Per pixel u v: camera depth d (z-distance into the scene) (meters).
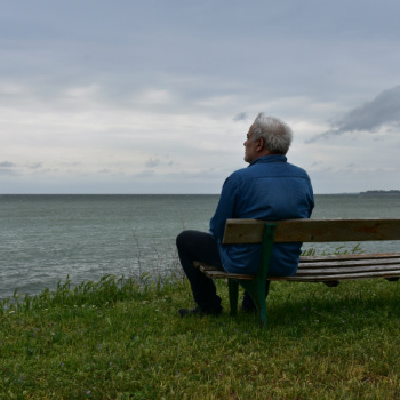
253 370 3.58
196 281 5.13
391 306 5.36
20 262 21.56
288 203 4.37
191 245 4.94
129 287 7.46
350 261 5.40
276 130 4.50
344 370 3.51
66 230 43.81
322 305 5.54
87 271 18.44
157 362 3.65
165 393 3.20
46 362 3.78
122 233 39.38
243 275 4.47
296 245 4.52
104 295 7.02
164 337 4.38
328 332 4.42
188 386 3.29
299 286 7.11
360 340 4.15
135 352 3.89
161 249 26.02
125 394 3.12
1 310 5.98
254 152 4.66
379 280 7.29
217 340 4.25
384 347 3.93
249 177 4.39
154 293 7.14
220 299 5.30
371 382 3.39
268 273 4.52
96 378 3.43
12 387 3.29
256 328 4.51
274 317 5.03
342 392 3.10
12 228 47.03
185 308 5.93
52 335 4.57
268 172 4.43
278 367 3.61
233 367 3.61
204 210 105.94
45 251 26.17
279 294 6.52
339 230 4.56
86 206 145.50
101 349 4.09
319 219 4.40
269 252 4.37
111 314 5.59
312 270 4.93
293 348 3.98
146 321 5.14
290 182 4.44
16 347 4.25
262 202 4.33
